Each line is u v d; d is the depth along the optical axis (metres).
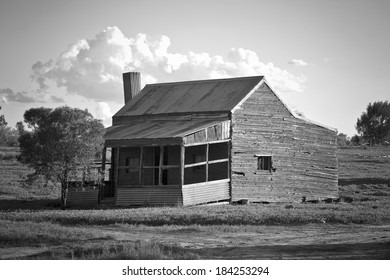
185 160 46.53
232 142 44.84
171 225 31.61
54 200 47.97
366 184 58.81
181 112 48.00
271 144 47.00
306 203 46.12
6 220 33.09
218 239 26.98
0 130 114.88
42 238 26.53
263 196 46.09
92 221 32.94
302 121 49.00
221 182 43.72
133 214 34.56
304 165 48.75
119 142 43.53
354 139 151.75
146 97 52.75
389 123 145.62
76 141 41.47
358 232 28.81
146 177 47.22
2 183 56.84
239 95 46.62
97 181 45.00
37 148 41.22
